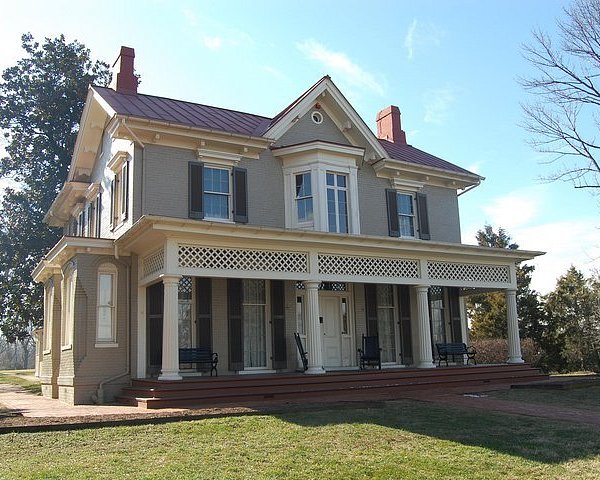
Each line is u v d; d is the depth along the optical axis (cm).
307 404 1146
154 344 1477
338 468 678
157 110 1662
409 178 2000
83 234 2133
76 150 2012
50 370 1798
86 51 3178
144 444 794
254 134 1692
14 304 2889
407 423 947
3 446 782
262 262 1415
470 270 1789
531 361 2941
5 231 2927
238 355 1561
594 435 860
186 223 1269
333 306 1797
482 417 1016
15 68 3027
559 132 2047
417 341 1911
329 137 1873
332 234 1459
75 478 627
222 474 647
